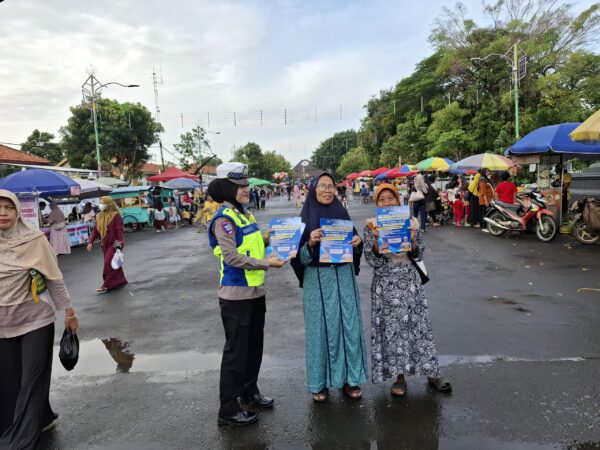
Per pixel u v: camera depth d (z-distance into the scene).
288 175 100.12
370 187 42.00
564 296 6.22
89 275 9.88
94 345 5.25
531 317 5.40
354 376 3.57
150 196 22.56
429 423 3.22
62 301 3.19
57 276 3.13
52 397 3.94
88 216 16.69
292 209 31.31
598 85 28.00
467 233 13.16
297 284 7.77
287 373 4.18
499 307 5.85
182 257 11.78
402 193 27.03
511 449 2.89
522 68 23.91
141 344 5.20
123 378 4.29
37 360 2.99
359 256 3.83
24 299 2.98
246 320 3.34
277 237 3.34
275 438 3.17
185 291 7.75
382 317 3.65
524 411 3.32
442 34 34.56
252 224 3.41
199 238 16.48
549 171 12.62
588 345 4.50
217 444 3.13
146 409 3.66
